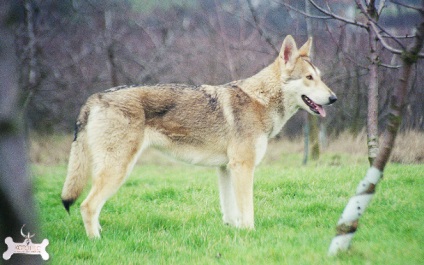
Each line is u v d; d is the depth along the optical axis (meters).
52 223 18.47
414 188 21.34
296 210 19.05
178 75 54.69
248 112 17.09
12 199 7.52
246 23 49.50
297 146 44.22
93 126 16.11
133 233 16.30
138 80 55.25
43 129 53.62
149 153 47.44
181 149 17.19
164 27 57.28
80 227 17.56
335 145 41.28
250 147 16.94
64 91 53.72
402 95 11.79
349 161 34.84
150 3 58.97
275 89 17.48
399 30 35.41
